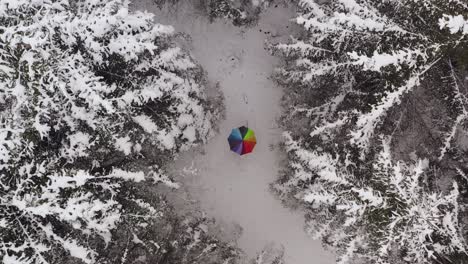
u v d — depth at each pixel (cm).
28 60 764
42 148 883
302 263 1317
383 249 876
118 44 830
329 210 1177
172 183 1120
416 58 834
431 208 869
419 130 1133
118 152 997
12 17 780
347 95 1149
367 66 767
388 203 888
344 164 1094
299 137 1250
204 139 1309
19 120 787
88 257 901
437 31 887
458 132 1070
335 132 1145
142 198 1042
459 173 1028
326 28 943
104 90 798
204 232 1233
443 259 917
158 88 996
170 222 1159
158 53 1074
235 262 1234
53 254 879
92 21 755
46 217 866
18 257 827
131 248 1047
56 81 780
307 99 1252
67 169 870
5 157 752
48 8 791
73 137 876
